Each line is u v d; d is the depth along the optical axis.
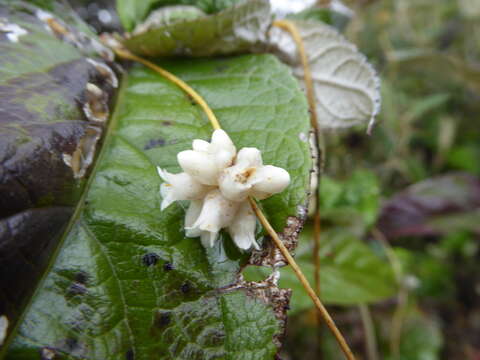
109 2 0.15
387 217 0.12
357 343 0.11
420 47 0.16
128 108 0.05
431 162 0.18
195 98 0.05
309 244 0.09
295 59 0.06
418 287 0.14
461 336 0.13
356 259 0.09
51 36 0.05
